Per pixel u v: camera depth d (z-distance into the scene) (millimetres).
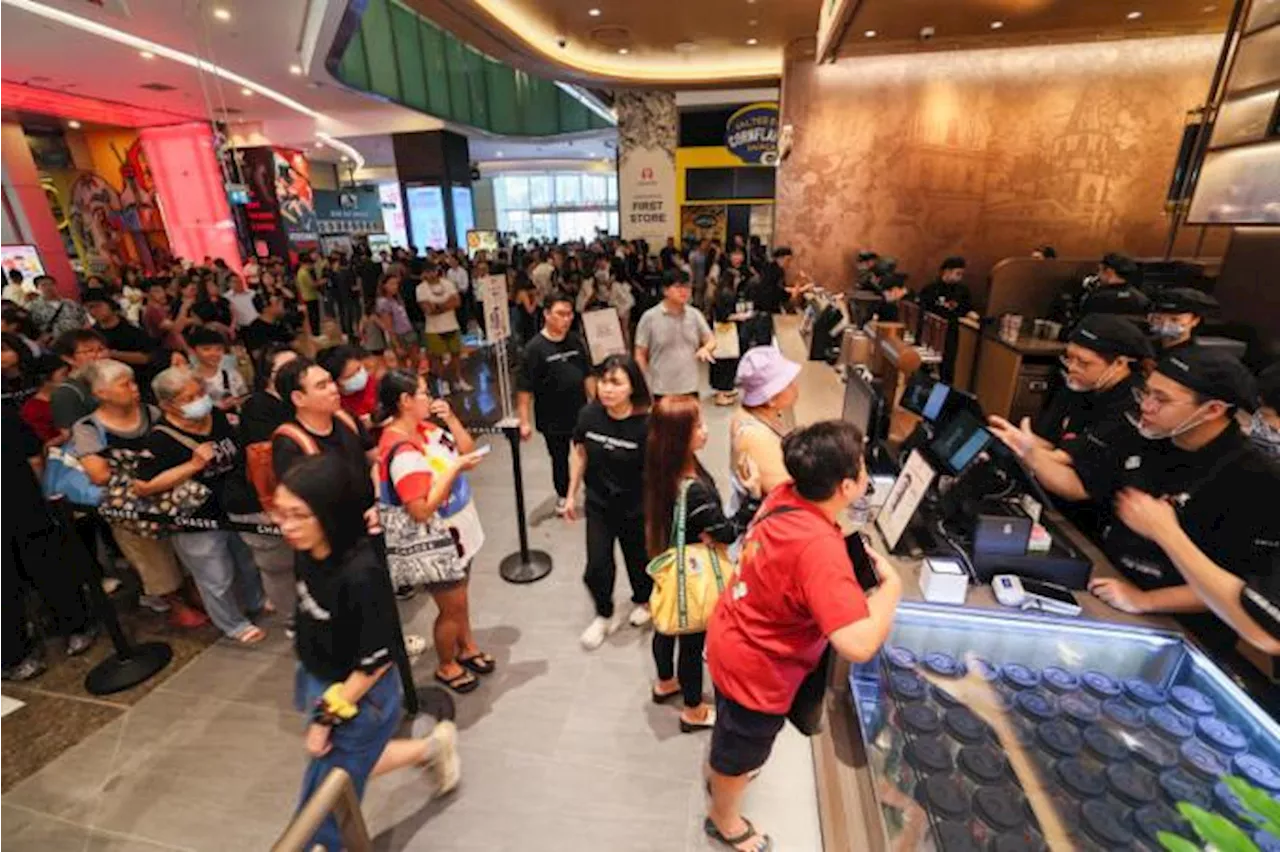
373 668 1481
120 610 3092
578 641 2752
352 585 1446
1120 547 1862
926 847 1182
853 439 1307
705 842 1840
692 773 2072
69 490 2654
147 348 4688
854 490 1334
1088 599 1659
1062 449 2270
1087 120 7562
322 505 1389
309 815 921
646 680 2510
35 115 10344
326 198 18922
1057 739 1297
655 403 2098
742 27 8023
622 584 3186
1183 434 1718
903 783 1319
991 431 1852
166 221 13406
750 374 1976
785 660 1411
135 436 2611
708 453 4836
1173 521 1331
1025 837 1128
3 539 2562
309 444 2250
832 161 8391
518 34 7801
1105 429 2010
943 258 8383
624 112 12656
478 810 1959
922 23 6453
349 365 2830
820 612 1217
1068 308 5406
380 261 11781
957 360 5820
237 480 2643
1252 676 1571
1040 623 1564
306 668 1569
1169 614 1606
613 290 8727
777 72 10578
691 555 2006
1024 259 5801
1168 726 1298
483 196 27859
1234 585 1229
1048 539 1699
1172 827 1102
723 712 1535
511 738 2230
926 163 8117
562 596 3094
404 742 1894
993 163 7949
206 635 2902
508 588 3164
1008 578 1669
